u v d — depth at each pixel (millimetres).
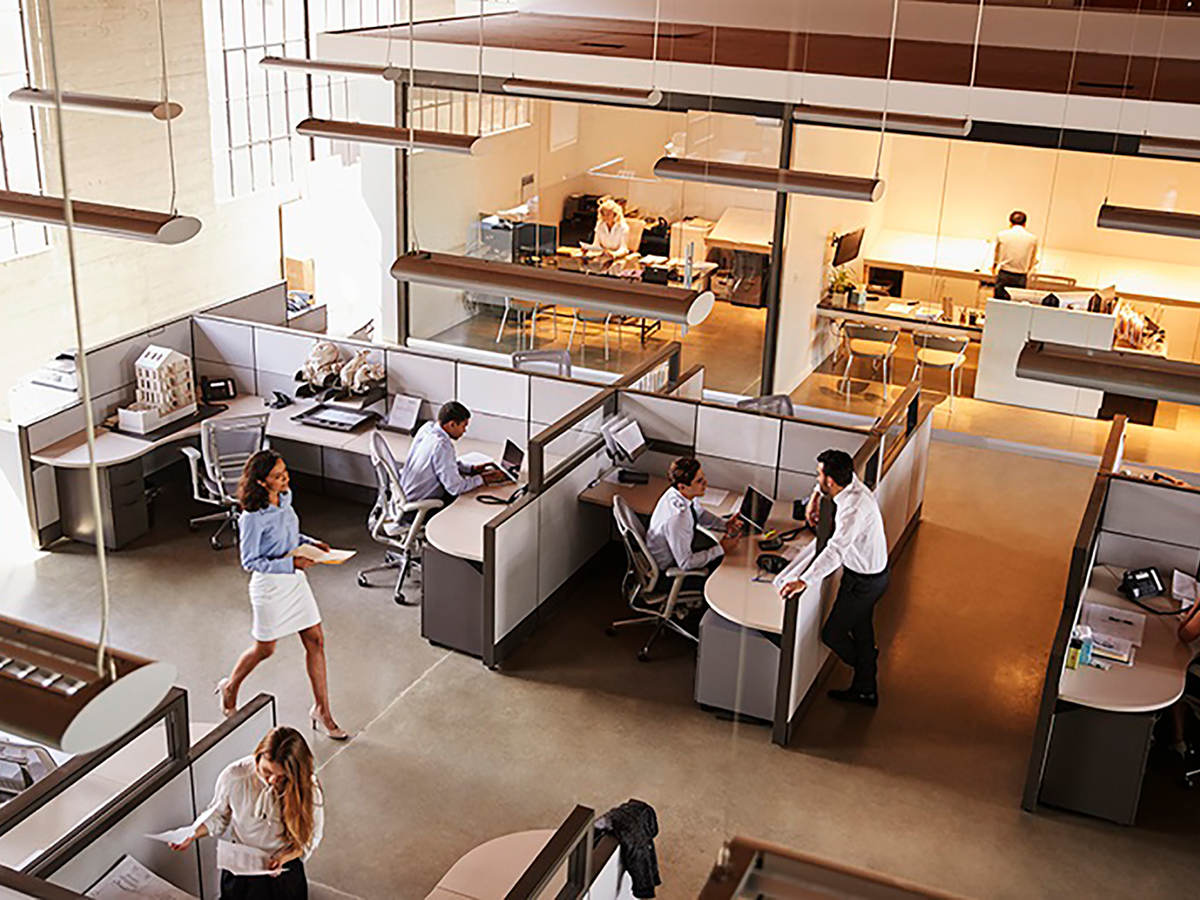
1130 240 9930
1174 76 9117
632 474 7082
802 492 6883
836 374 10148
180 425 7605
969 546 7773
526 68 9734
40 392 7469
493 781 5473
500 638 6316
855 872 1093
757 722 5906
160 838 4043
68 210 1793
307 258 12055
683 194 9586
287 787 4078
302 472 8227
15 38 8633
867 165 10352
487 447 7551
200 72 10195
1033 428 9477
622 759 5648
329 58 10453
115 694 2039
